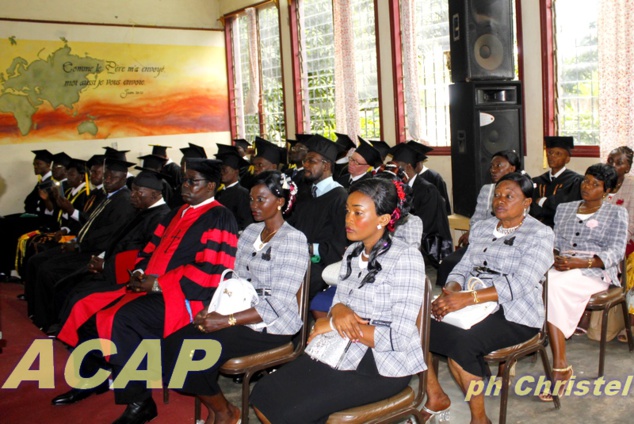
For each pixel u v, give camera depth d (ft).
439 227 16.71
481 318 8.40
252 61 31.40
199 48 32.91
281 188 8.91
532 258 8.59
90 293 11.07
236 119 33.91
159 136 31.89
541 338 8.98
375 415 6.84
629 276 11.91
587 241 11.16
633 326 12.43
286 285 8.57
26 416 10.45
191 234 10.59
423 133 23.85
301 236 8.77
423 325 6.98
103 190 17.10
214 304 8.63
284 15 29.04
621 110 16.67
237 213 16.11
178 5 32.14
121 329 9.58
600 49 16.93
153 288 10.17
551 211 14.80
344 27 25.18
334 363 6.95
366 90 25.96
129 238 12.91
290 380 6.93
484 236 9.45
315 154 12.77
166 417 10.21
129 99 30.81
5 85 27.32
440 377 11.32
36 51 28.04
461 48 16.88
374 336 6.76
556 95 19.13
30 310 15.79
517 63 19.86
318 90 28.45
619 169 12.82
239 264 9.32
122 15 30.40
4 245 20.98
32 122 28.14
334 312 7.04
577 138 18.86
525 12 19.39
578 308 10.22
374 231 7.00
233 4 32.37
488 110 16.79
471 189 17.07
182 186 10.94
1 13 27.17
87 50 29.40
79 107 29.35
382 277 6.93
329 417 6.70
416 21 23.34
